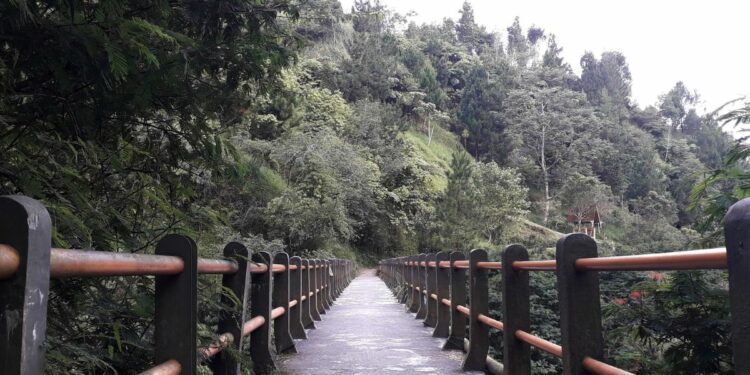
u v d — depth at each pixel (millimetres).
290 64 4309
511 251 4043
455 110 85500
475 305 5355
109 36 2779
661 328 3809
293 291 7582
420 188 47469
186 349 2422
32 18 2422
